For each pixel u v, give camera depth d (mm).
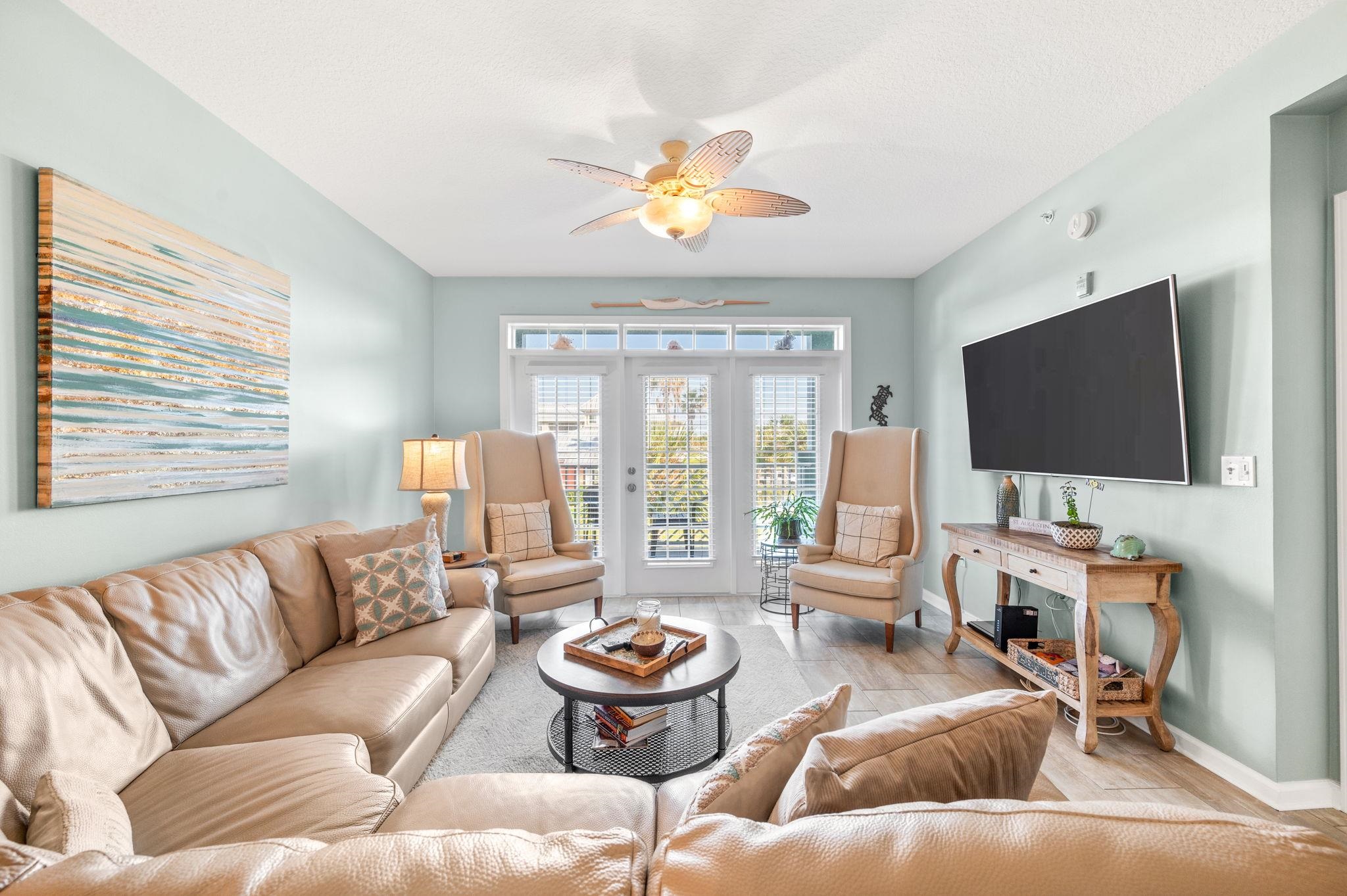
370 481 3615
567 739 2025
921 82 2158
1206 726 2232
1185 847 476
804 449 4809
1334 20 1776
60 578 1715
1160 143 2410
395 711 1761
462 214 3381
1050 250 3088
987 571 3723
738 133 1907
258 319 2527
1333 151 1970
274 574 2213
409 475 3355
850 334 4754
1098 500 2775
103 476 1808
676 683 1999
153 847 1154
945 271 4238
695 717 2471
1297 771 1985
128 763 1378
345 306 3318
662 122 2412
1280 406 1979
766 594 4590
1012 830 512
